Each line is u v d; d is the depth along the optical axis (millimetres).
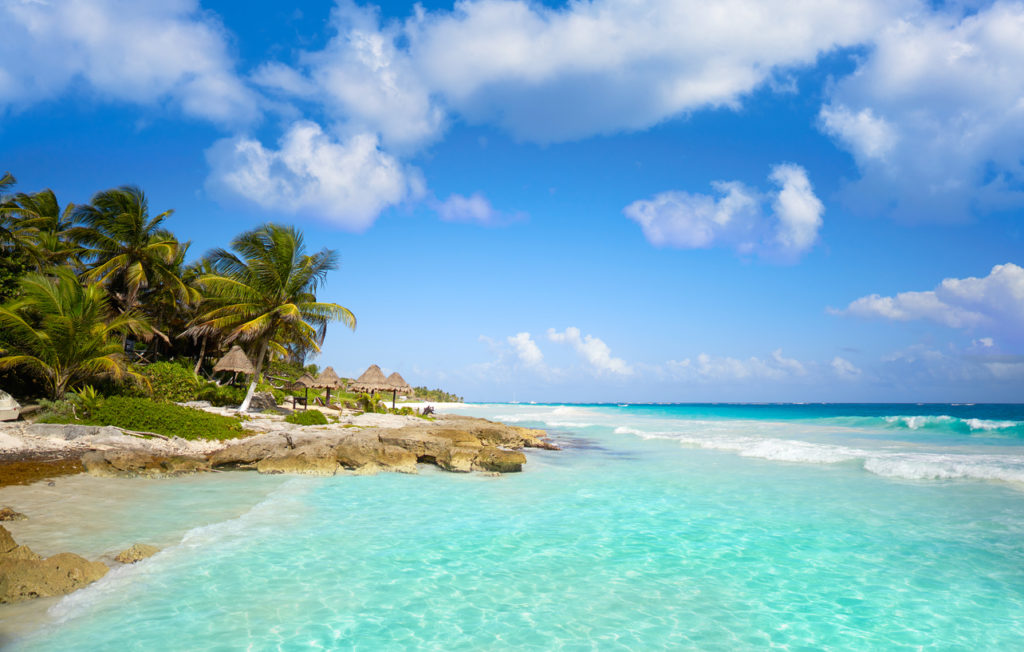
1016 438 33344
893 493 16406
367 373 47531
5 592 7527
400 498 15547
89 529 10898
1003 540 11570
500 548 10828
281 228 31984
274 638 6789
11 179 28922
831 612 8008
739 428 44781
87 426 19562
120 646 6461
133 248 33719
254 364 35719
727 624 7570
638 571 9609
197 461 19125
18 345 22672
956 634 7340
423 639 6895
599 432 43938
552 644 6852
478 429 31078
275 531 11602
